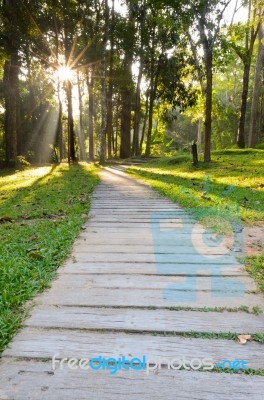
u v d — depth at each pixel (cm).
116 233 582
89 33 2356
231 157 1939
